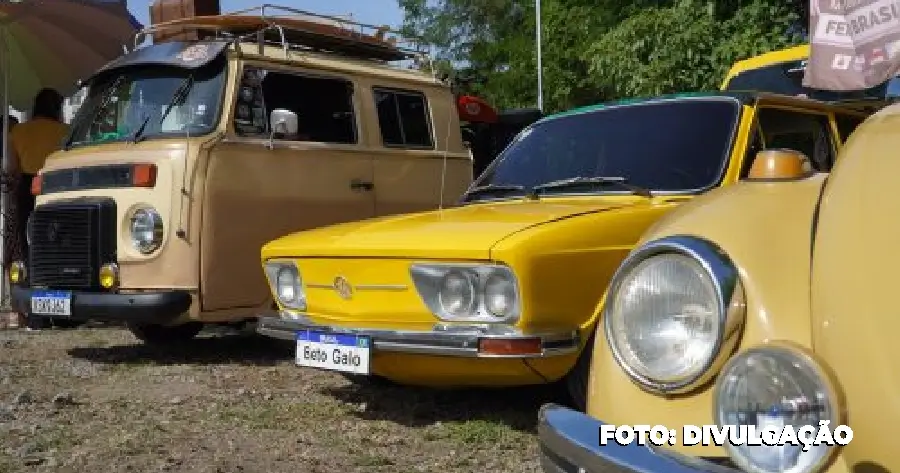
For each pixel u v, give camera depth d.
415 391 5.74
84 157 7.33
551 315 4.24
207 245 6.88
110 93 7.73
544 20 20.97
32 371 6.79
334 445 4.71
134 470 4.33
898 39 6.93
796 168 2.61
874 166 2.13
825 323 2.07
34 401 5.74
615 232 4.45
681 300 2.39
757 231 2.40
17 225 9.79
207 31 8.12
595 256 4.36
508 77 26.66
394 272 4.57
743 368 2.16
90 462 4.46
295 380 6.35
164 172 6.89
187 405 5.62
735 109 4.97
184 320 6.91
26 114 11.39
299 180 7.42
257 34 7.46
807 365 2.06
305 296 5.12
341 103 7.92
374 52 8.63
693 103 5.14
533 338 4.19
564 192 5.11
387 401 5.56
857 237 2.06
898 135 2.14
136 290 6.95
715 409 2.21
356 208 7.79
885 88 7.42
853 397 1.99
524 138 5.78
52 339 8.48
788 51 8.47
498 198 5.39
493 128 10.75
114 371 6.81
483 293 4.30
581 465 2.31
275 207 7.26
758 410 2.13
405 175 8.21
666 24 12.58
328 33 8.07
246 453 4.59
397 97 8.35
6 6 9.71
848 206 2.12
